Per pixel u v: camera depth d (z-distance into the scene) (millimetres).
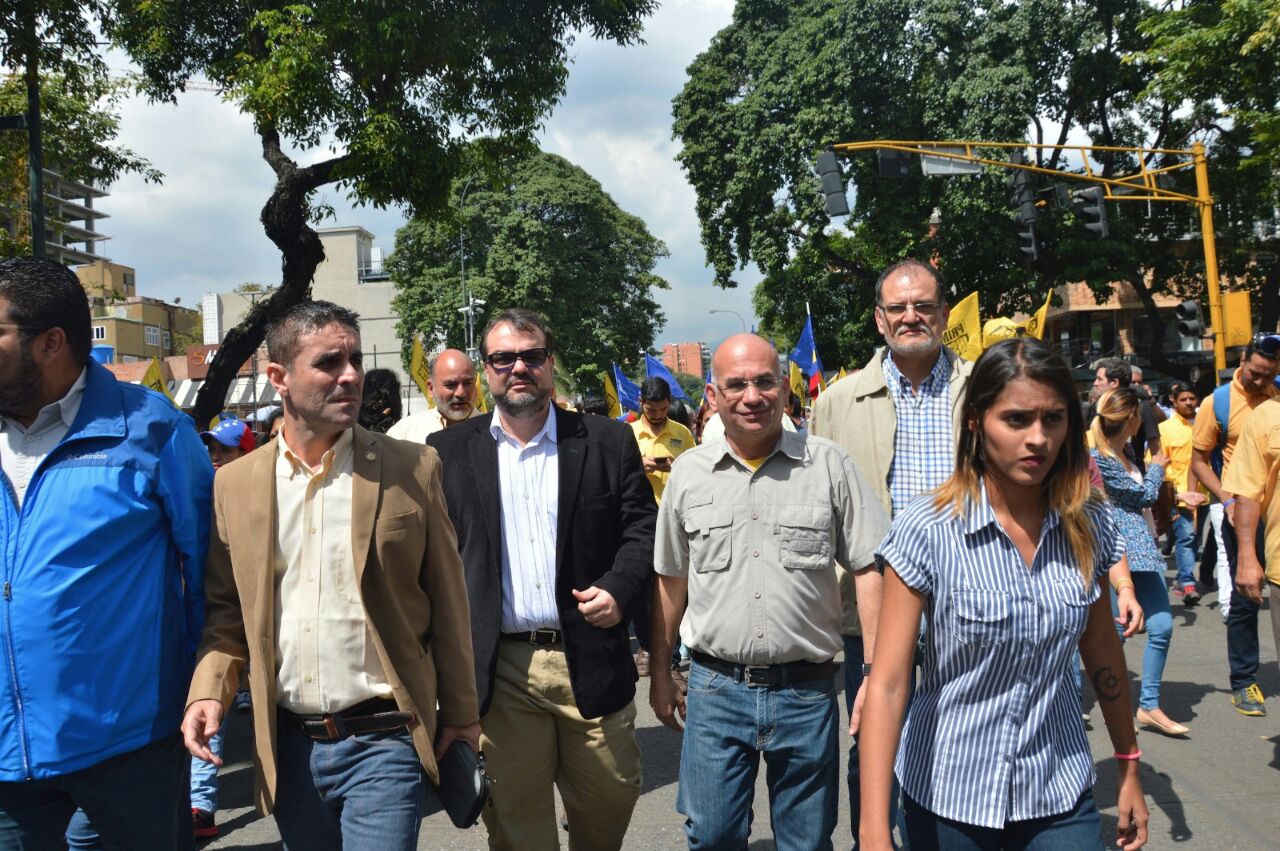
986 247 22844
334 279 72438
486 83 12578
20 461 2629
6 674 2520
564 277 40219
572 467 3537
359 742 2723
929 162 14008
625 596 3379
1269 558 4797
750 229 26156
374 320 71812
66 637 2539
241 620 2771
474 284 39156
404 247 41844
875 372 4105
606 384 11172
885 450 4008
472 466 3588
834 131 23234
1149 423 9523
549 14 12453
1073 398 2223
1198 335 14695
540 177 40594
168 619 2746
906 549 2344
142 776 2688
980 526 2289
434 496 2885
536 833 3529
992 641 2260
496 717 3477
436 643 2900
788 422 5926
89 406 2688
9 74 13312
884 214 23797
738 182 25719
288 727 2771
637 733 6133
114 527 2619
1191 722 5836
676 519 3373
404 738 2762
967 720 2301
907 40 22938
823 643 3201
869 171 23562
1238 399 6203
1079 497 2279
